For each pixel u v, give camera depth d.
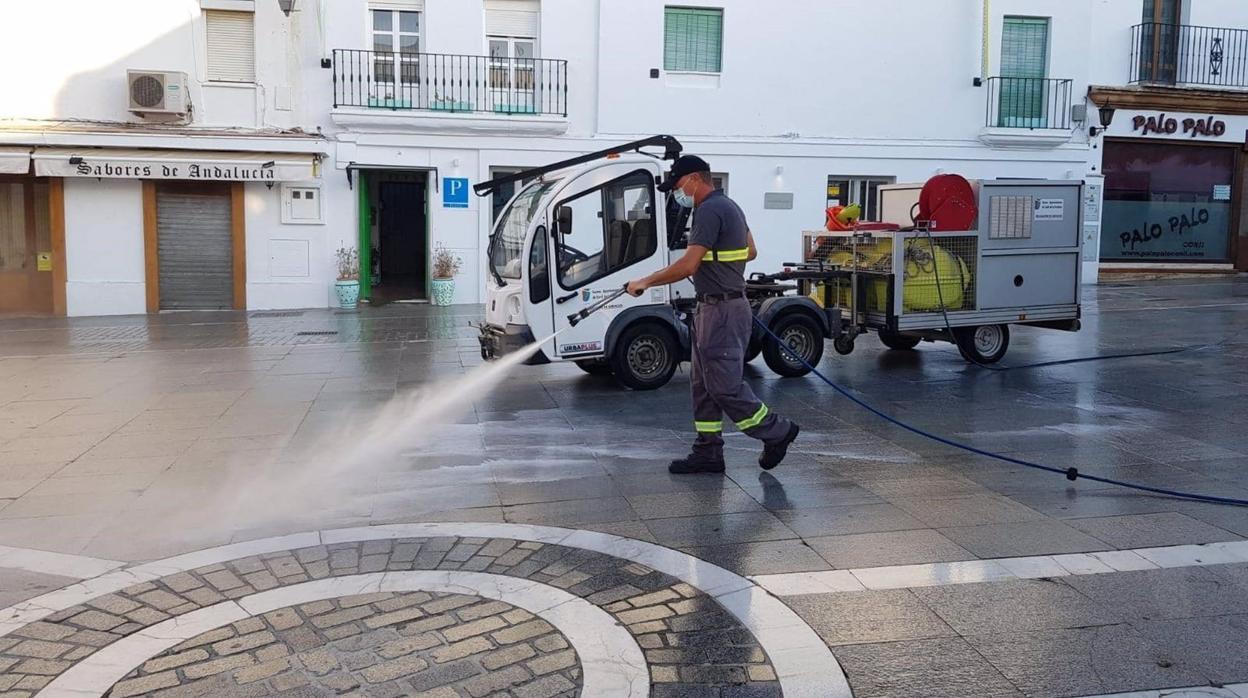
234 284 19.05
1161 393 9.40
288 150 18.61
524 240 9.42
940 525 5.47
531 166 19.53
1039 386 9.91
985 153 21.34
